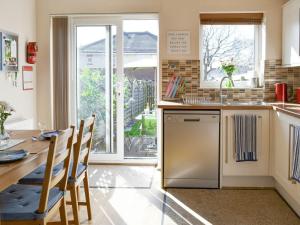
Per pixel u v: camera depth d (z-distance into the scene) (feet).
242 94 15.84
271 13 15.44
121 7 16.03
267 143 13.57
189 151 13.73
